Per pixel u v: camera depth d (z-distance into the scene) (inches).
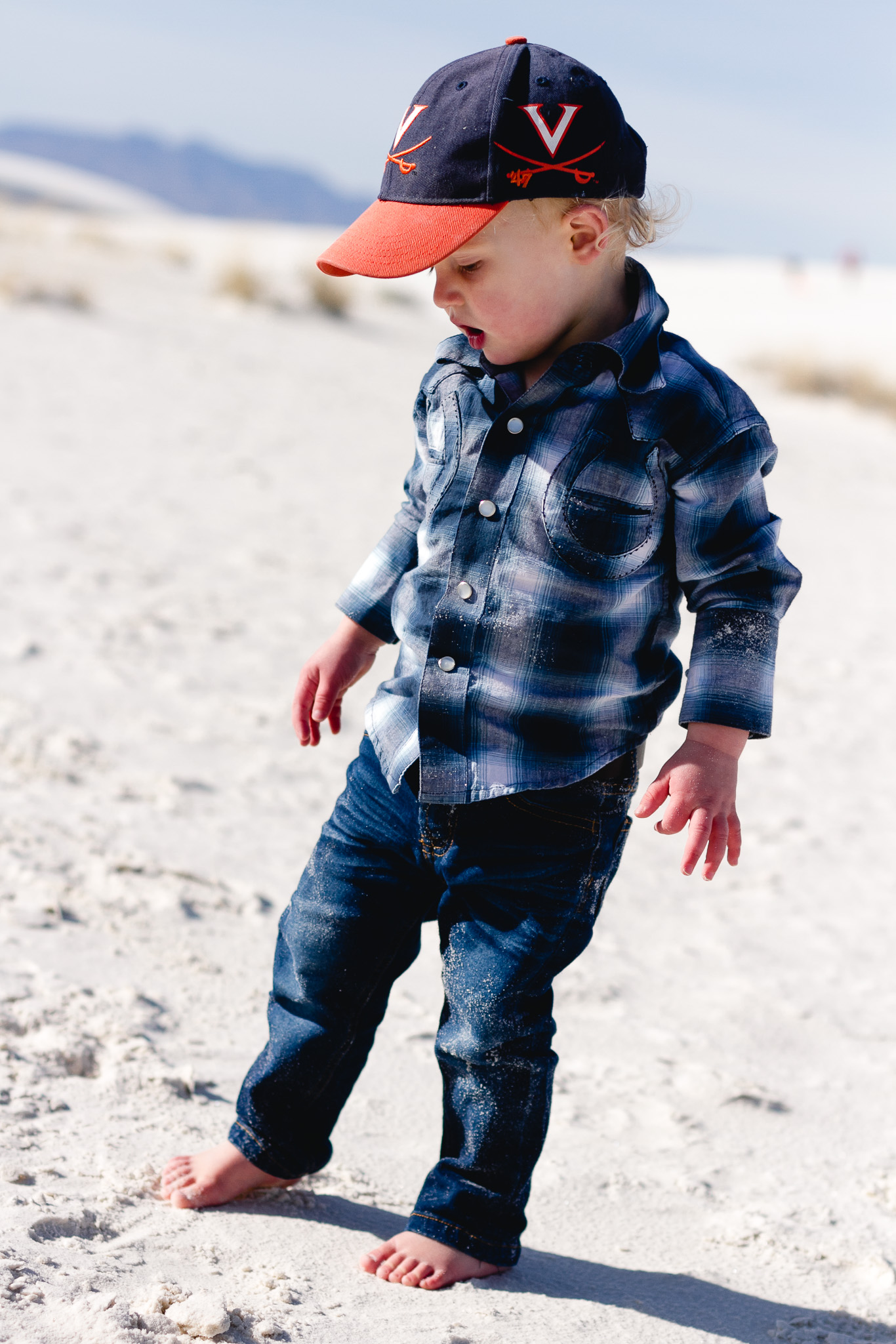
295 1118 76.4
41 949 106.7
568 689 68.2
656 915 145.8
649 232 71.7
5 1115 80.6
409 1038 106.8
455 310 69.6
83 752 157.5
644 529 68.1
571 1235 81.2
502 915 69.4
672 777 69.0
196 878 127.3
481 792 68.4
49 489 293.4
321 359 567.8
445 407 71.9
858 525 437.4
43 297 536.4
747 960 135.2
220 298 650.8
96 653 196.1
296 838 145.3
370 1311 66.0
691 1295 74.6
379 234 66.7
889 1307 76.3
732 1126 100.0
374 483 361.4
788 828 179.5
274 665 206.4
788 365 832.9
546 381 67.9
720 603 70.4
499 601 68.2
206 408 419.8
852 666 270.4
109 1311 58.2
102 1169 76.2
